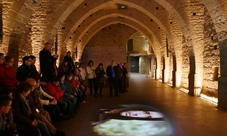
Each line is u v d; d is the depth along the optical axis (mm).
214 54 7836
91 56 18859
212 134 4305
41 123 3609
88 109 6566
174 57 12086
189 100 8078
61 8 8859
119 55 18844
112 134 4301
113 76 9055
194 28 8789
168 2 9000
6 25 5793
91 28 17125
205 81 8672
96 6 11539
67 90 5949
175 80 11922
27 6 6180
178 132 4418
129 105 7168
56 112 4969
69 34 12039
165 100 8109
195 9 8562
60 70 7453
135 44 24703
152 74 22234
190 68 9516
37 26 8750
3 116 2857
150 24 14453
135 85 13648
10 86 4125
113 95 9422
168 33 11656
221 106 6637
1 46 5789
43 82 5383
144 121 5227
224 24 6250
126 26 19547
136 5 11523
